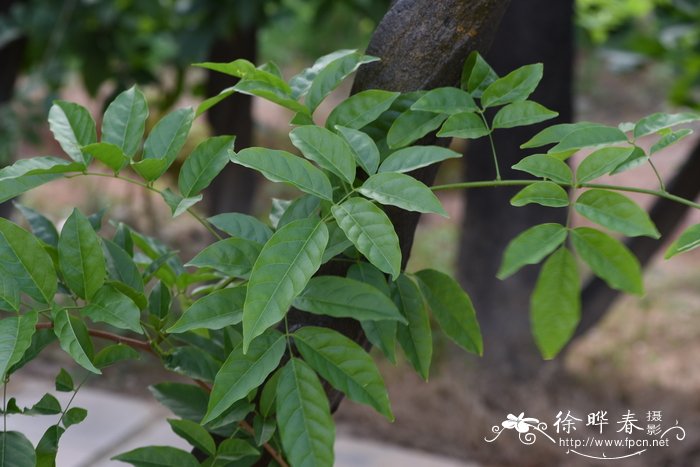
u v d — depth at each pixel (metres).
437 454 3.72
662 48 4.17
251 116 4.58
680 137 1.56
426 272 1.65
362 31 5.55
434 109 1.61
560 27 3.52
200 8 3.74
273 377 1.62
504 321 4.02
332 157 1.55
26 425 3.62
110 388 4.13
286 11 4.18
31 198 6.66
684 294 5.96
